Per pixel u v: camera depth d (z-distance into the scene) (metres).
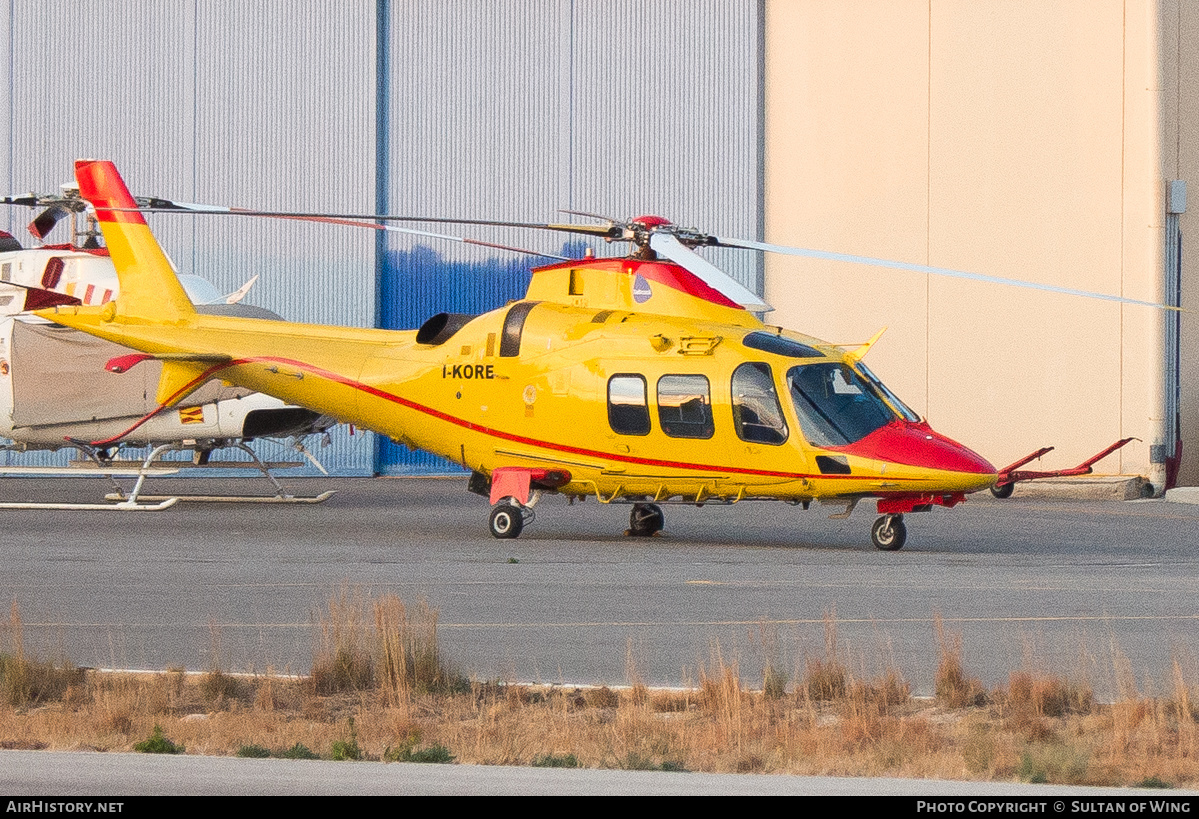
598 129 140.00
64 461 135.12
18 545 74.12
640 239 76.38
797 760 31.77
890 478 68.81
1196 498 117.00
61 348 100.19
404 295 140.50
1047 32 127.94
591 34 139.88
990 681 40.03
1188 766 30.80
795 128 136.88
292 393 84.88
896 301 132.88
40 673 39.28
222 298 102.06
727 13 138.12
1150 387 124.25
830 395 71.69
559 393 76.06
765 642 43.69
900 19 132.88
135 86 141.62
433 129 140.62
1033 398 128.38
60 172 142.12
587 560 67.06
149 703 36.97
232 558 68.06
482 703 37.62
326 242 140.00
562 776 29.53
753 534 82.62
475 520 91.69
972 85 130.50
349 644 40.88
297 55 140.62
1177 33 128.12
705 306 75.50
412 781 28.89
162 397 88.81
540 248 140.38
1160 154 124.31
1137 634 46.69
